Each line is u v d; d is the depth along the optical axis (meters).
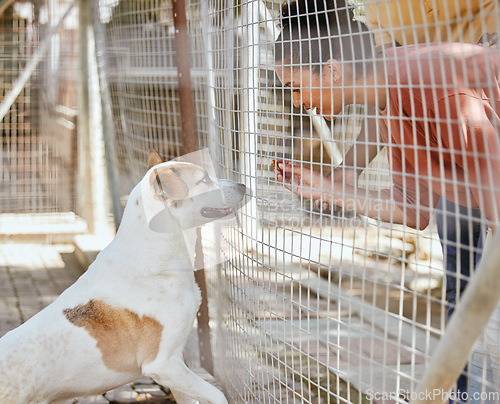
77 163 6.57
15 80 6.79
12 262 6.00
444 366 1.52
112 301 2.55
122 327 2.54
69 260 6.10
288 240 5.14
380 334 3.80
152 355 2.58
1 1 6.55
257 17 2.54
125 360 2.56
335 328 3.97
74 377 2.48
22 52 6.74
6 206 6.85
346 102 2.20
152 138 4.18
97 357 2.50
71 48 6.39
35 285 5.35
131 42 4.38
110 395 3.28
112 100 5.01
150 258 2.56
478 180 1.62
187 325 2.64
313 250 5.15
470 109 1.81
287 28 2.26
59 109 6.75
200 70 3.49
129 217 2.60
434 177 1.84
